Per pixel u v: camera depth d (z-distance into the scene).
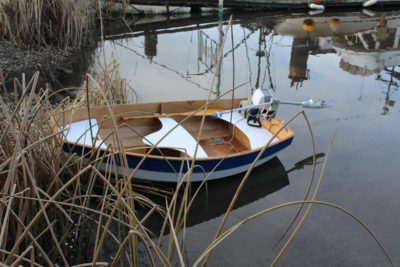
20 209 2.45
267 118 5.30
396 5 17.47
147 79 7.73
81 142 4.25
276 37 11.95
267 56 9.90
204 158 4.13
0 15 8.03
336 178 4.78
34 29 8.38
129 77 7.74
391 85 8.20
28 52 7.86
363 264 3.47
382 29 13.78
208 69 8.64
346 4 16.66
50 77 6.98
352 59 10.12
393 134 5.91
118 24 11.98
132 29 11.73
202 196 4.31
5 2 7.92
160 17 13.59
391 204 4.32
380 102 7.18
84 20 9.71
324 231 3.85
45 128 3.69
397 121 6.37
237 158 4.39
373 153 5.36
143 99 6.74
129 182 2.16
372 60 10.11
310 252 3.57
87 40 9.78
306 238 3.74
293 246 3.63
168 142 4.62
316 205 4.26
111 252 3.19
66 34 8.77
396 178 4.81
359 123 6.24
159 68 8.46
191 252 3.47
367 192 4.52
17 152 2.00
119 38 10.61
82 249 3.15
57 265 2.98
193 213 4.03
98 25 11.55
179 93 7.15
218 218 3.99
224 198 4.32
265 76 8.38
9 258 1.85
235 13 15.00
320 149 5.43
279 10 15.82
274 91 7.55
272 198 4.38
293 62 9.52
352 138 5.75
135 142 4.88
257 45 10.88
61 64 7.76
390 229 3.94
